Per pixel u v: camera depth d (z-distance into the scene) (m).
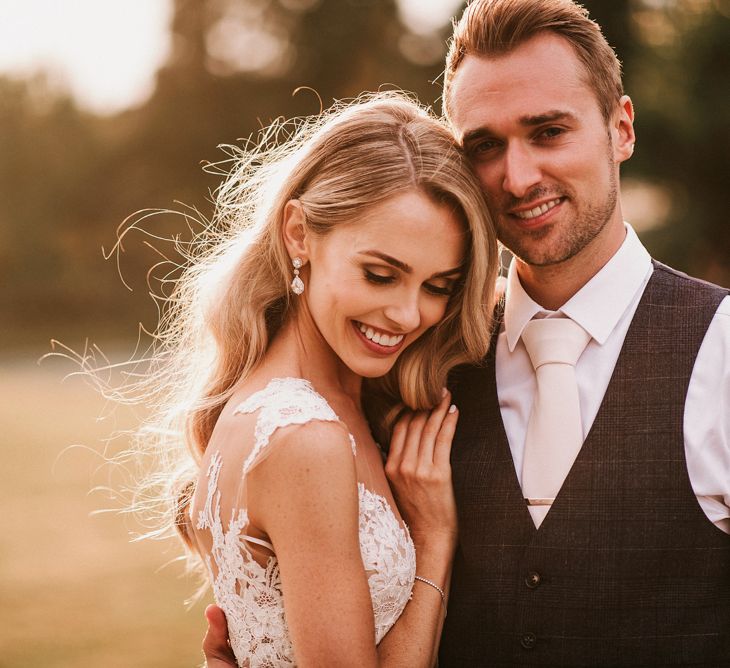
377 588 1.89
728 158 16.27
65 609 5.44
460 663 2.04
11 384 16.92
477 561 2.04
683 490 1.92
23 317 27.22
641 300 2.08
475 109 2.02
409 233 1.85
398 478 2.09
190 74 27.91
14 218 28.08
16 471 9.23
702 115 15.79
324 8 26.34
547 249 2.04
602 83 2.04
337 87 26.69
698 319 2.02
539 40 1.99
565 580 1.95
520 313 2.17
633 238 2.14
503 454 2.09
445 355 2.14
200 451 2.17
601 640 1.93
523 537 2.01
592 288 2.08
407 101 2.21
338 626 1.73
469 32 2.05
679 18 16.73
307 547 1.74
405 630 1.95
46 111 29.91
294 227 1.98
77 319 27.33
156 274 27.67
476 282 1.96
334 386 2.06
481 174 2.06
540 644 1.96
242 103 27.52
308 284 2.00
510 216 2.05
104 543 6.92
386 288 1.89
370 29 26.25
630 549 1.93
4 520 7.56
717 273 16.77
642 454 1.95
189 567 2.48
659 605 1.92
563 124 1.98
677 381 1.98
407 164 1.87
